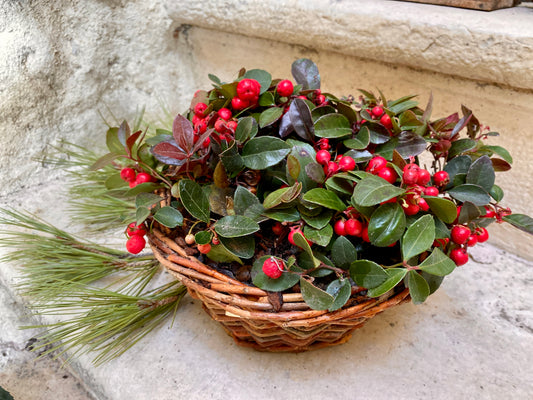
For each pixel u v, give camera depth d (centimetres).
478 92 39
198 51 56
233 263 27
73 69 50
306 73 30
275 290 24
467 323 35
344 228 24
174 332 35
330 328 28
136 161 28
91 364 33
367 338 34
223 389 30
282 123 27
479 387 30
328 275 26
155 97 57
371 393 30
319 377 31
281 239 26
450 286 39
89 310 37
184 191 25
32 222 40
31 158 50
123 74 54
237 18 47
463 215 24
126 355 33
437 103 41
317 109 27
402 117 26
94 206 44
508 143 39
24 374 36
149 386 31
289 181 25
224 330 34
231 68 54
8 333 39
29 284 37
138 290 38
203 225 28
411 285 23
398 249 26
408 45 38
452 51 36
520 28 33
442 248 25
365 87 45
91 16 49
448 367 31
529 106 37
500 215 26
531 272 40
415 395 29
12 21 44
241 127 26
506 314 36
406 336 34
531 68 34
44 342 38
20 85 46
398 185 25
